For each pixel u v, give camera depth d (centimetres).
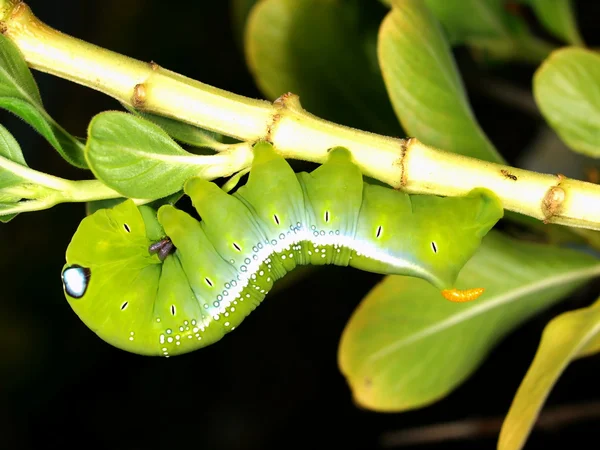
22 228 42
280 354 40
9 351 41
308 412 39
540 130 30
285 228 18
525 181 17
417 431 29
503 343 31
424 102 19
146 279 18
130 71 17
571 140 20
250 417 40
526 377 18
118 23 42
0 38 16
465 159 17
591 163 27
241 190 18
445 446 34
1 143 17
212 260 18
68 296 18
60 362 41
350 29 22
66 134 18
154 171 17
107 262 18
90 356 42
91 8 43
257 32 22
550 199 17
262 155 17
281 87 23
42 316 41
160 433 41
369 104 23
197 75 41
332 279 39
